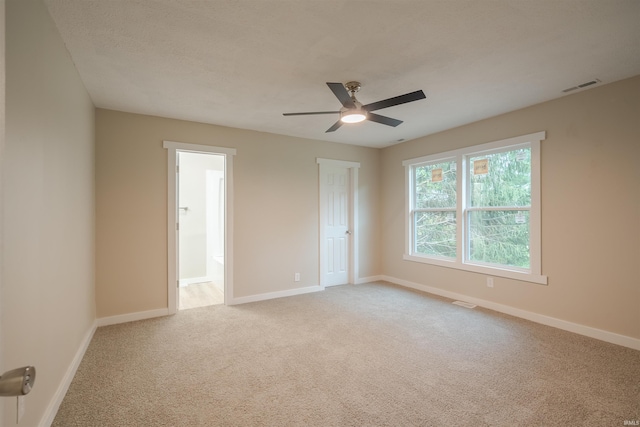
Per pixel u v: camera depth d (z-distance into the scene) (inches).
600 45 89.4
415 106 137.8
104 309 135.3
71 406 78.6
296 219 187.2
